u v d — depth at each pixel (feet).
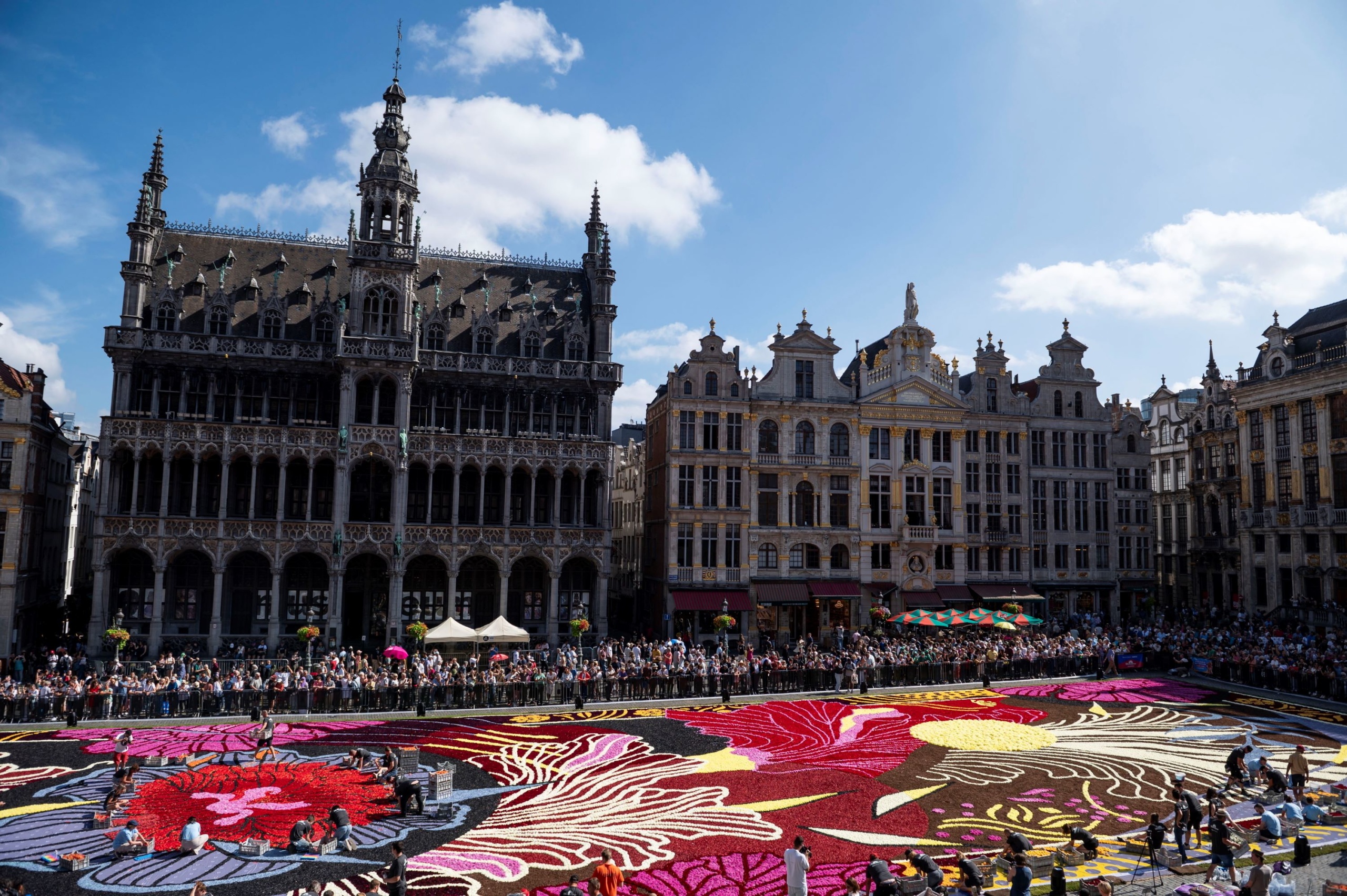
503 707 136.67
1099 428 241.96
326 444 189.16
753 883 70.08
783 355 219.20
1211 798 77.10
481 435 197.47
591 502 212.64
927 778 100.12
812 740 117.60
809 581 214.07
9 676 147.84
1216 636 182.09
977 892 65.05
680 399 210.18
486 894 67.10
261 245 211.41
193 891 64.54
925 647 180.34
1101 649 174.09
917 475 224.53
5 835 79.25
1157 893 68.08
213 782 95.71
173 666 142.41
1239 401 236.22
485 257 228.02
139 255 188.75
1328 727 127.75
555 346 212.84
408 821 84.33
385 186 200.34
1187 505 268.41
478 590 204.85
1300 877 71.87
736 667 150.51
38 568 193.98
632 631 235.81
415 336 195.42
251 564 192.54
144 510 186.60
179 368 189.57
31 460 184.24
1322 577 210.18
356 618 196.85
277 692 128.88
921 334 228.84
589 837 80.33
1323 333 217.77
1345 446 205.26
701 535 209.15
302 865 72.90
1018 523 232.73
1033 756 110.32
